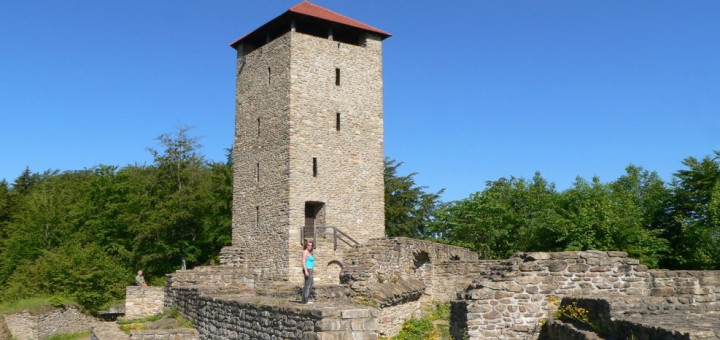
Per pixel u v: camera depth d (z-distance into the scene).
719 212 29.88
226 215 44.25
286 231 30.02
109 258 37.56
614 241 30.12
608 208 30.88
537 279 13.26
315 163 31.17
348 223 31.70
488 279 13.78
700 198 32.72
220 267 28.48
